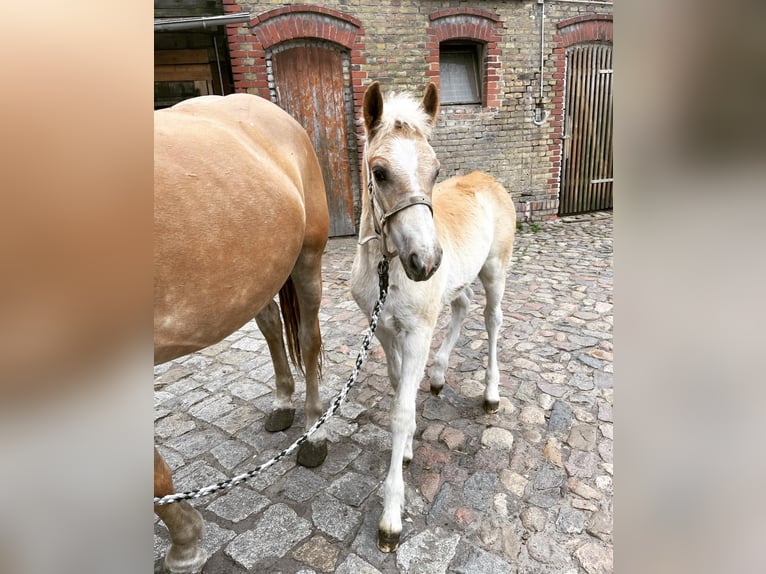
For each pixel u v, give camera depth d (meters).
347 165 6.18
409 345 1.82
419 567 1.65
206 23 4.86
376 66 5.85
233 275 1.40
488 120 6.50
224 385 2.92
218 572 1.66
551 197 7.12
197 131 1.46
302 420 2.54
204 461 2.24
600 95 7.01
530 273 4.79
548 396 2.65
